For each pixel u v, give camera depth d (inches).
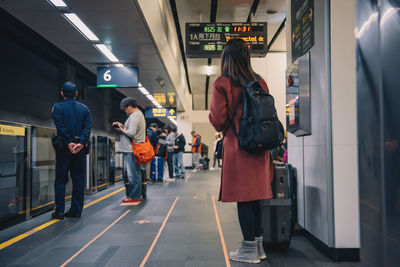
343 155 108.6
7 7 224.7
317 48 117.9
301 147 139.2
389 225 27.4
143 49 318.7
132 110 227.5
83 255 113.1
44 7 224.7
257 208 106.1
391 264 27.2
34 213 185.9
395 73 26.6
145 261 105.6
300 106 129.3
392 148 26.9
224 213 187.6
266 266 99.0
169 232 144.1
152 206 213.6
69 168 180.7
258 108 93.4
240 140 95.6
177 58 484.7
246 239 102.1
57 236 140.1
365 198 30.6
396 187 26.5
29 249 121.6
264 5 346.3
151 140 328.8
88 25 257.3
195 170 635.5
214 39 323.0
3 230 152.3
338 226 106.4
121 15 237.6
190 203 225.1
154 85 500.7
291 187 136.2
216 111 99.0
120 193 290.8
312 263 102.7
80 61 360.5
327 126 109.7
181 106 765.3
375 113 29.0
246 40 322.0
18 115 297.4
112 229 151.2
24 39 298.2
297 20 142.5
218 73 657.6
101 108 555.5
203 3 353.1
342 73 109.8
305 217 133.7
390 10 27.3
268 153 105.8
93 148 288.2
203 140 935.7
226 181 99.0
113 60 357.4
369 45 30.0
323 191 112.2
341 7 110.6
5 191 163.5
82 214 189.3
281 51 447.2
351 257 105.2
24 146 178.5
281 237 113.5
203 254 111.9
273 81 405.7
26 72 314.7
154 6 265.0
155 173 384.8
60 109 173.3
